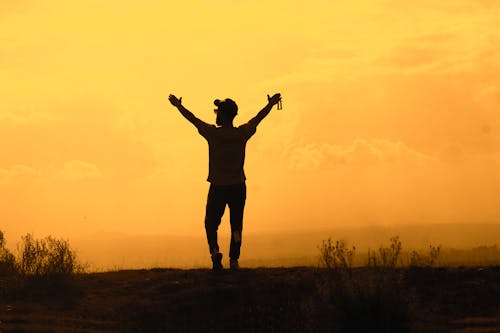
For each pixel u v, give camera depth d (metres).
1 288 11.19
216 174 11.23
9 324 9.40
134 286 11.15
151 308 10.07
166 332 9.30
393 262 9.65
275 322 9.19
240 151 11.25
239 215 11.45
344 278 9.09
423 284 10.15
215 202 11.30
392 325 8.70
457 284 10.07
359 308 8.72
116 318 9.87
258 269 11.30
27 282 11.34
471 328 8.63
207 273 11.38
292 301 9.62
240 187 11.30
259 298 9.96
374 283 8.90
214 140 11.16
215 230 11.43
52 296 10.84
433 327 8.77
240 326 9.26
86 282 11.62
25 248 11.90
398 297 8.91
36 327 9.21
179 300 10.21
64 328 9.17
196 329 9.37
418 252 11.17
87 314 10.05
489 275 10.30
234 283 10.62
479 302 9.52
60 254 11.73
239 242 11.46
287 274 10.77
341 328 8.74
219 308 9.90
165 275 11.59
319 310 8.94
